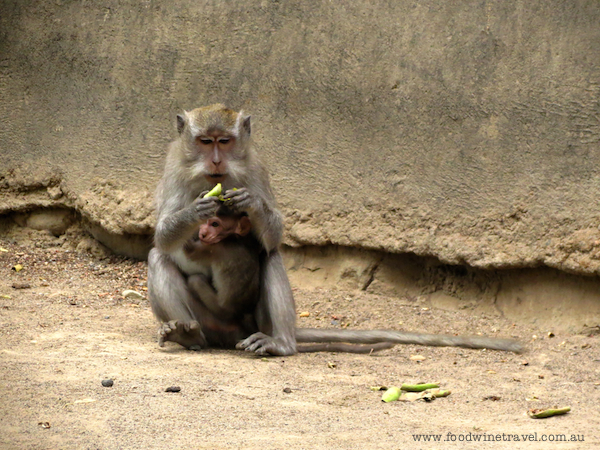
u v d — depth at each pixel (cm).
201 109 1074
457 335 1184
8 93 1644
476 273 1347
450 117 1318
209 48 1506
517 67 1262
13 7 1644
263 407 766
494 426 724
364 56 1386
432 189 1333
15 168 1638
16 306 1242
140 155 1548
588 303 1226
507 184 1271
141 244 1600
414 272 1406
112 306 1306
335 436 677
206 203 998
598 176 1198
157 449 629
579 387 897
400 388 869
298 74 1434
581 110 1212
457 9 1314
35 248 1636
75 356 944
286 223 1442
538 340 1183
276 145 1448
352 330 1116
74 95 1600
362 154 1390
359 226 1386
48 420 698
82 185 1587
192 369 913
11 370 858
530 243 1245
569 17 1228
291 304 1059
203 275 1077
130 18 1566
